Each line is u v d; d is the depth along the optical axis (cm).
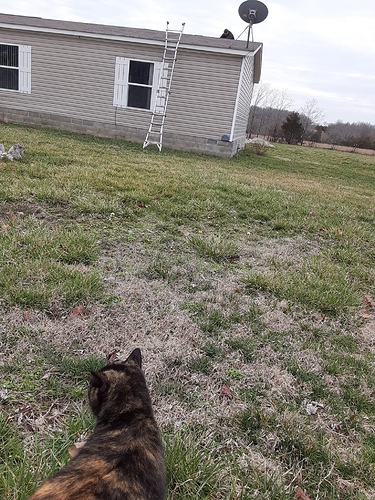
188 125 1505
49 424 217
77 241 432
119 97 1512
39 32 1475
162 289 380
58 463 191
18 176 655
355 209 869
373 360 322
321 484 208
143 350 289
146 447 158
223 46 1377
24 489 174
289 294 402
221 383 271
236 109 1459
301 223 652
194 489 192
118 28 1638
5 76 1573
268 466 212
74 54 1491
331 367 301
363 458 224
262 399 261
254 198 765
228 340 316
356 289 446
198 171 1015
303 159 2345
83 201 559
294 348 322
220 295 382
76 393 238
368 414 263
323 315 380
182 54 1427
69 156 936
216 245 482
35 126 1588
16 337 278
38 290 326
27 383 241
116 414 174
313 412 258
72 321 305
